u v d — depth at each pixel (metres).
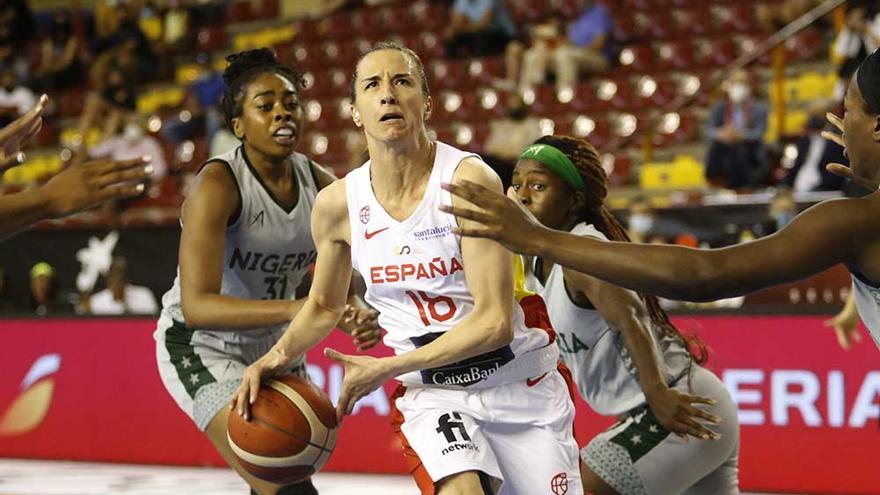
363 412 18.17
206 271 10.03
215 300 9.91
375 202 8.23
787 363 15.95
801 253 5.92
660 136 27.98
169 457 19.48
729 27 30.47
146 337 19.70
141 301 22.28
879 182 6.21
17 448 20.55
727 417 9.62
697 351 9.91
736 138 23.80
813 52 28.14
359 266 8.42
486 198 6.11
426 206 8.09
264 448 8.84
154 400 19.62
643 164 26.27
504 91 30.55
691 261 5.94
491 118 30.48
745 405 16.20
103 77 35.47
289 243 10.62
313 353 18.19
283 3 38.47
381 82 8.02
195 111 32.59
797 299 17.50
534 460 8.52
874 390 15.46
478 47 32.41
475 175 8.07
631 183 27.06
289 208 10.52
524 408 8.48
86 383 20.11
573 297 9.39
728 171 23.77
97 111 33.12
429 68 32.47
